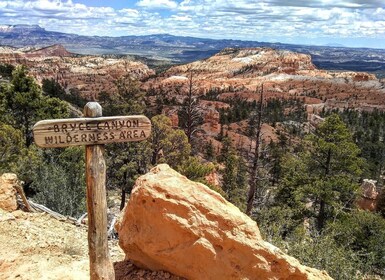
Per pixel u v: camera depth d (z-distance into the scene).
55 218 10.98
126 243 6.70
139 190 6.55
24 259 7.88
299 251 12.34
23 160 19.23
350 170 25.75
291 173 28.42
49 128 5.81
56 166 18.69
